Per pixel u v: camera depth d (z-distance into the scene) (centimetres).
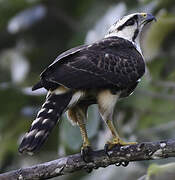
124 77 1028
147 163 1262
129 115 1365
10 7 1623
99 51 1034
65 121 1203
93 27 1430
